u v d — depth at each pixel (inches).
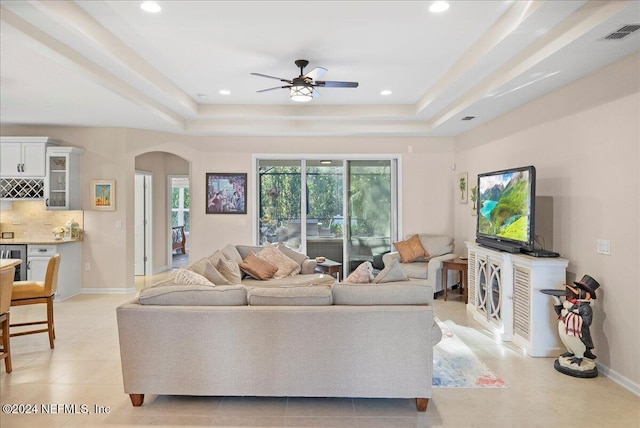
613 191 127.7
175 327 107.3
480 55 144.3
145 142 256.4
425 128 255.6
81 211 251.3
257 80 195.3
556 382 125.8
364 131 256.7
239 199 275.9
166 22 131.0
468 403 112.6
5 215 249.0
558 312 136.8
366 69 177.8
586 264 141.0
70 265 240.7
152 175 323.6
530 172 153.3
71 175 242.7
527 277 150.3
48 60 139.0
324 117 244.2
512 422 102.7
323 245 284.0
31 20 112.4
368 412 107.8
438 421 103.1
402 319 105.4
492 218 186.4
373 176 284.0
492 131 217.2
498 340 165.3
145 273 320.8
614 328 127.6
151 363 108.0
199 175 274.4
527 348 149.8
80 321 190.1
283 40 146.2
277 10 122.8
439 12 124.4
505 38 126.3
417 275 237.8
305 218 282.7
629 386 121.0
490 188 190.1
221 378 107.7
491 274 176.9
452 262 233.5
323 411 108.2
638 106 117.7
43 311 206.7
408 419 104.0
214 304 110.3
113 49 142.6
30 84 163.8
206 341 107.4
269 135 271.9
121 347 108.2
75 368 135.4
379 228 285.0
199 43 149.2
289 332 106.5
